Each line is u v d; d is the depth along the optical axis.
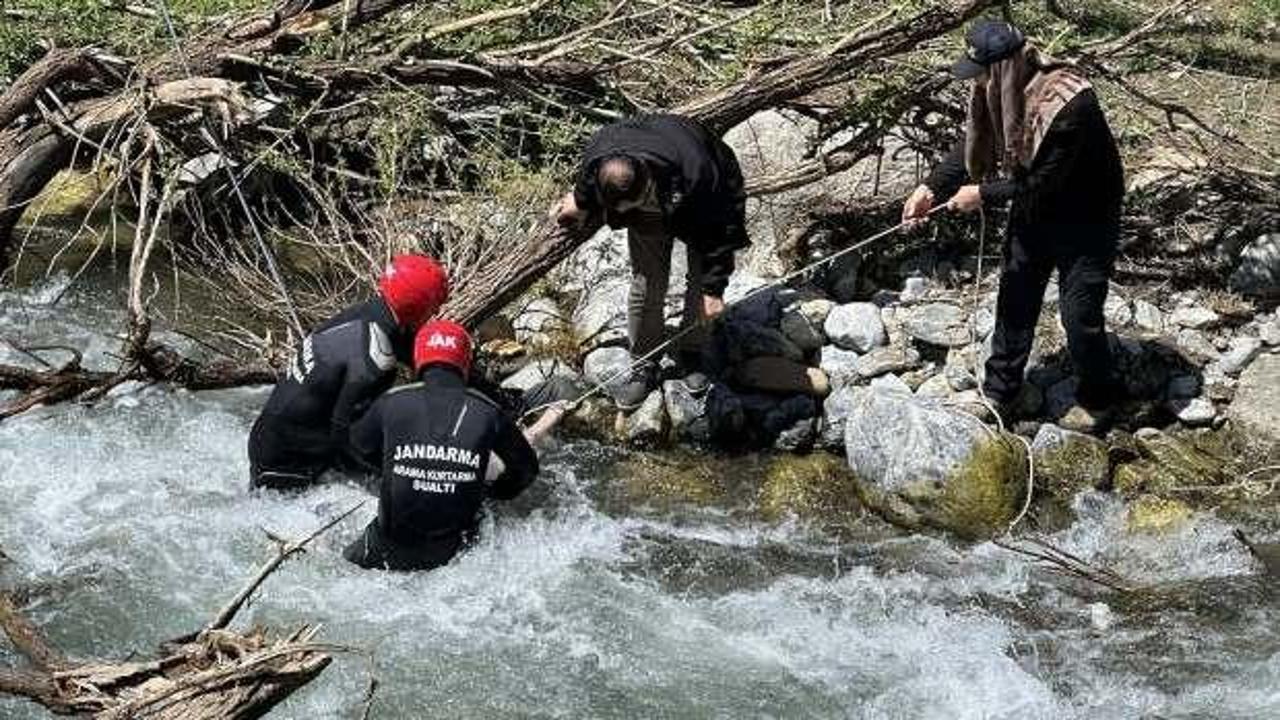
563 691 5.63
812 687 5.68
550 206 7.40
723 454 6.96
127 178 7.45
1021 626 6.00
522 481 6.07
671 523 6.55
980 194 6.35
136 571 6.06
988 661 5.79
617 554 6.33
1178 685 5.71
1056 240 6.46
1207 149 8.02
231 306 7.76
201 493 6.53
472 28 7.70
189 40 7.83
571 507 6.57
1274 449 6.90
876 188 7.90
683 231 6.46
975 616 6.04
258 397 7.20
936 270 7.69
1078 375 6.88
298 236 8.14
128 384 7.15
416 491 5.87
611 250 7.75
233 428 6.95
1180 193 7.85
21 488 6.50
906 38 7.34
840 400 6.98
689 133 6.38
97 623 5.79
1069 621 6.04
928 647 5.88
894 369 7.19
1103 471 6.72
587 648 5.83
